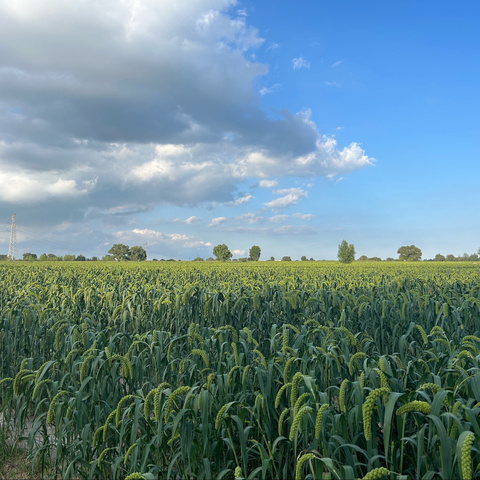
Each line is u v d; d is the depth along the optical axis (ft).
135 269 101.81
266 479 15.07
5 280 57.00
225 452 15.38
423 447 12.23
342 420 12.34
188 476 14.33
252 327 31.63
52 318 26.21
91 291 38.09
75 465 16.25
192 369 17.62
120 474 15.89
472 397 14.34
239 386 16.99
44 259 376.48
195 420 14.20
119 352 26.61
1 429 20.61
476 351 15.81
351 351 22.53
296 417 10.59
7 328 24.76
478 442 10.81
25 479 17.34
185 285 41.98
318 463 10.93
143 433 15.96
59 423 16.05
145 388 20.65
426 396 11.36
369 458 11.62
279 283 47.37
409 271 117.60
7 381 23.36
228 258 343.26
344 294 34.88
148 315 34.04
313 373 15.39
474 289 39.29
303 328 21.91
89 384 18.26
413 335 28.27
